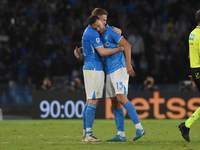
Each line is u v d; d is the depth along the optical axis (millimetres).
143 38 57938
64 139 23922
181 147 19531
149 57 56688
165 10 64688
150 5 65875
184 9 64938
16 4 61469
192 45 22109
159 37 61594
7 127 31641
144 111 39438
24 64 54438
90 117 22078
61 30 59531
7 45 54781
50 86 41812
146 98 39438
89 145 20203
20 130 29406
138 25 60469
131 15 62625
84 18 61625
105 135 26531
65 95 39219
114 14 61125
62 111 39156
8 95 45344
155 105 39500
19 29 58000
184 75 54000
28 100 45719
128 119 39031
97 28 21562
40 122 36156
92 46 21812
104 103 39062
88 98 22188
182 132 22016
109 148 19062
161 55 58188
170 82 52625
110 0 63969
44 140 23359
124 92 21859
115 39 21719
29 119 40969
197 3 65688
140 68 52750
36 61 52000
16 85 45781
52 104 39125
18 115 45312
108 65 22062
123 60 22078
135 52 55594
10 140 23422
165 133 27453
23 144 21109
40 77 51219
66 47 55406
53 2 64625
